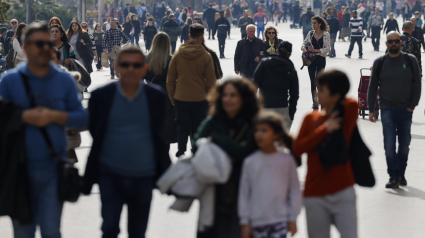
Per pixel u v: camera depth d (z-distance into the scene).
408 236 15.52
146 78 22.95
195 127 22.45
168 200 18.50
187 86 21.92
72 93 11.76
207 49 22.84
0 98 11.30
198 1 153.62
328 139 11.43
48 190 11.56
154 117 12.04
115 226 12.19
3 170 11.24
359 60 64.44
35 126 11.38
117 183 12.12
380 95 19.75
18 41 32.94
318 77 11.70
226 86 11.35
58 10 94.56
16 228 12.02
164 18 89.00
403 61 19.34
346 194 11.60
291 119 21.53
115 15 144.12
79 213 17.11
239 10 153.00
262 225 11.03
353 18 65.75
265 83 21.05
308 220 11.87
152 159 12.17
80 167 22.23
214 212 11.48
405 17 135.50
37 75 11.54
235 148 11.20
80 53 41.06
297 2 128.62
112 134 11.98
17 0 85.38
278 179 11.05
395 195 19.05
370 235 15.62
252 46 32.47
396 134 19.81
